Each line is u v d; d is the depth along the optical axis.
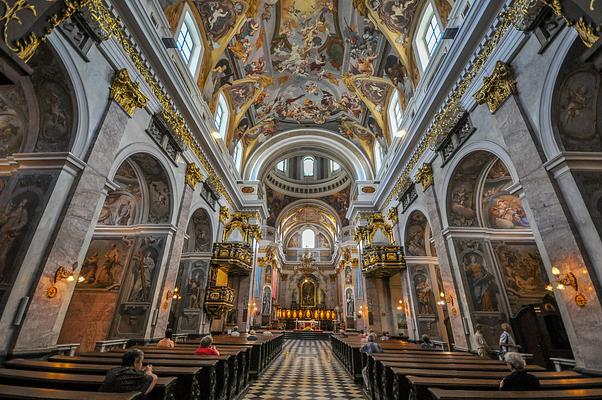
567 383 3.40
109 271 9.27
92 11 5.70
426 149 10.37
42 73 5.42
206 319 13.19
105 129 6.11
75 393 2.21
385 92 15.25
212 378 4.22
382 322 15.71
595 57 3.30
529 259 8.95
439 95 8.95
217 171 14.14
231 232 15.87
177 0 9.40
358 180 19.45
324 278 37.31
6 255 4.68
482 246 8.85
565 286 4.73
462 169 8.59
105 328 8.59
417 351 7.58
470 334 7.89
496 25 6.59
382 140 17.02
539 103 5.47
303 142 21.08
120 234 9.67
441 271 9.18
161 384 3.02
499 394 2.55
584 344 4.41
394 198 14.68
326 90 18.30
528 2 5.49
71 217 5.28
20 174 5.25
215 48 12.04
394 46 11.80
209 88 12.78
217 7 11.00
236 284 17.38
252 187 19.27
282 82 17.69
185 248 13.83
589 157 4.88
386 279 16.55
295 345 19.20
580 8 3.31
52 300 4.93
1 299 4.39
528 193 5.48
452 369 4.50
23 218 4.92
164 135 9.00
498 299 8.27
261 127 19.95
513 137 5.93
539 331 7.90
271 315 30.42
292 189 30.64
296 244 40.62
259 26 13.70
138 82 7.45
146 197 9.80
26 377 3.12
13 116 6.17
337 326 30.42
